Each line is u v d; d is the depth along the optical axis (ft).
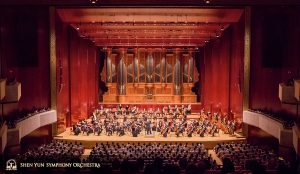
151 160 40.86
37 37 57.57
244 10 59.16
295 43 54.49
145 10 58.34
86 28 67.62
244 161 41.78
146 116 68.28
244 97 61.05
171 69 83.30
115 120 66.64
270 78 57.88
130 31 68.74
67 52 66.64
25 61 57.00
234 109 66.28
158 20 62.08
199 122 69.05
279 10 56.13
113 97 83.76
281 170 28.45
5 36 53.98
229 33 68.13
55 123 61.62
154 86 83.71
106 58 83.05
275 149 54.49
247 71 60.39
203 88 82.74
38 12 58.29
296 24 54.34
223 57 70.95
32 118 51.06
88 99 78.02
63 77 64.34
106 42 78.54
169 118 72.95
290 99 47.47
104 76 84.12
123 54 82.58
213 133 62.59
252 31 59.62
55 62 60.54
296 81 46.03
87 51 75.61
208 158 41.75
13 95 46.32
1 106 50.19
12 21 55.57
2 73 53.21
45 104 60.70
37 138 58.13
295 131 43.27
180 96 83.25
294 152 45.96
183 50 82.17
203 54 82.58
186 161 36.94
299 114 49.47
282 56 56.34
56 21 60.18
